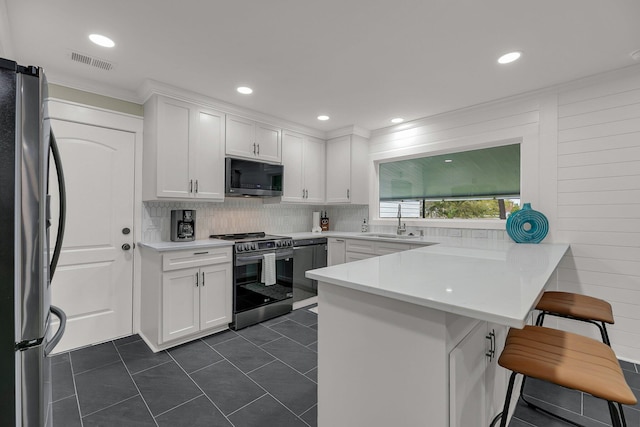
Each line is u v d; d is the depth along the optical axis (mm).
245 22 1792
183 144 2785
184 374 2115
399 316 1138
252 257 3039
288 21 1783
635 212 2320
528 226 2750
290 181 3768
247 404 1798
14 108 864
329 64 2291
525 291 1112
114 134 2711
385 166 4191
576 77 2467
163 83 2611
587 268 2508
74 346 2504
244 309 2984
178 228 2900
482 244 2691
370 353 1224
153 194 2658
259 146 3412
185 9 1674
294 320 3186
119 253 2738
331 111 3330
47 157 991
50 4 1618
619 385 950
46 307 992
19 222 873
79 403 1791
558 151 2643
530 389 1970
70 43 2004
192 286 2629
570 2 1601
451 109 3229
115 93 2699
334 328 1352
